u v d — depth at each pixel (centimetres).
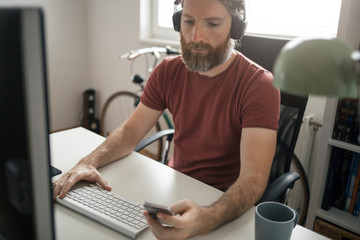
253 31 221
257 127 111
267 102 113
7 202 44
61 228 84
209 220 82
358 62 45
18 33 35
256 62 140
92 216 88
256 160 106
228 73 124
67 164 119
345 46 46
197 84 129
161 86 137
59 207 94
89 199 94
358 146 148
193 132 133
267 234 72
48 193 41
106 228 85
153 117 141
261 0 213
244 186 98
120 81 306
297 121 128
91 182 106
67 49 309
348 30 139
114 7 288
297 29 205
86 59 327
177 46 251
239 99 120
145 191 103
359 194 159
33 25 35
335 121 153
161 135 148
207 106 127
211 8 112
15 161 40
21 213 42
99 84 326
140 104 142
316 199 165
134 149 136
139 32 276
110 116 326
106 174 113
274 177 133
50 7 287
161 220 75
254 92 116
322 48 45
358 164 156
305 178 188
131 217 86
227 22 115
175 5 128
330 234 162
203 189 105
